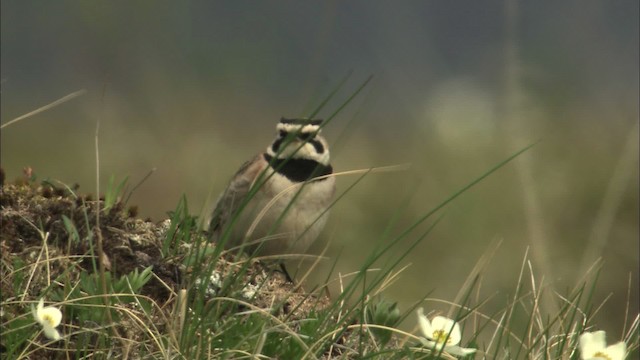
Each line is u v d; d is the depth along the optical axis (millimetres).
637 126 13383
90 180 17922
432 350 6070
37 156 19938
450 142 15609
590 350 6078
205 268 6891
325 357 6570
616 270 12594
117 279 6652
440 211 14125
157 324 6383
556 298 9289
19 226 6727
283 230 9953
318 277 12375
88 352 6090
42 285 6340
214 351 6164
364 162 18641
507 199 13844
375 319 6512
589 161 13781
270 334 6324
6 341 5961
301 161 10039
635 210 12984
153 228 7301
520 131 13312
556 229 13141
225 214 10000
